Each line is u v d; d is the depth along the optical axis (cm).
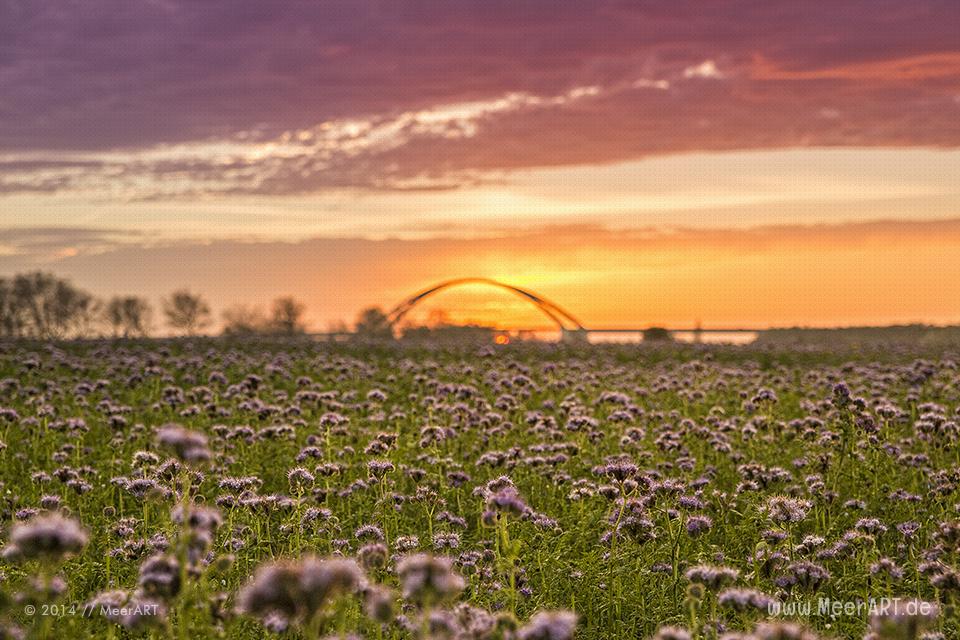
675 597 905
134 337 3550
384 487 1202
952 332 4484
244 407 1684
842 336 4575
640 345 3775
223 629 646
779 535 927
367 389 2270
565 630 494
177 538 844
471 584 898
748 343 3950
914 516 1181
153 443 1591
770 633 508
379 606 555
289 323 5081
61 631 711
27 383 2170
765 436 1605
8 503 1230
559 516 1206
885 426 1472
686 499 1053
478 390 2211
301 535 982
